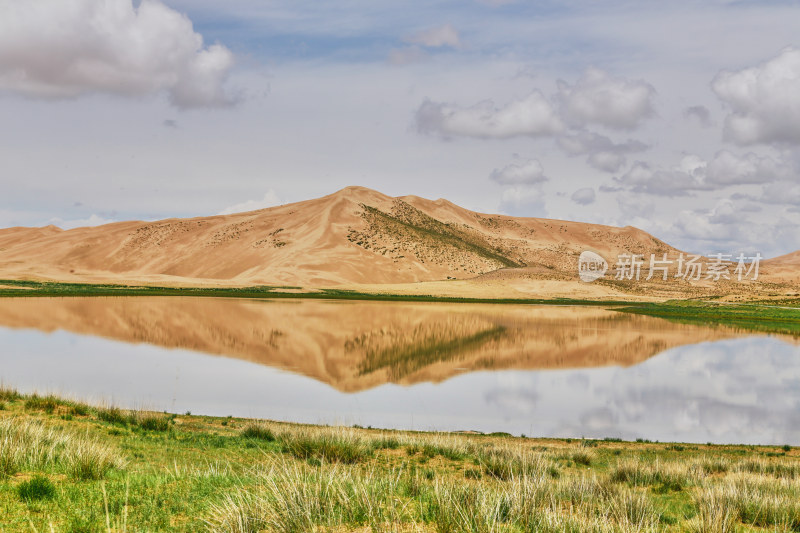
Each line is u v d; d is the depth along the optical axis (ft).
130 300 278.87
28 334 150.92
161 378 100.83
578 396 99.55
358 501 25.22
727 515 28.17
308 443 46.47
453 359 137.90
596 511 29.25
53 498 25.76
